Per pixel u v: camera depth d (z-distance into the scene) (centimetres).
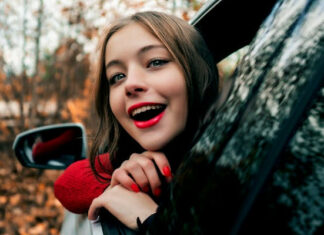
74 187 107
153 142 89
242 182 42
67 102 609
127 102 90
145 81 87
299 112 40
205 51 107
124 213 77
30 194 432
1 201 402
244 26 121
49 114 629
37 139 161
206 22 119
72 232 118
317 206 37
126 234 74
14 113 590
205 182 49
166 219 56
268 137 42
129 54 90
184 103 90
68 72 596
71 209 107
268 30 59
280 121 42
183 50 96
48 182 486
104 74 108
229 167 45
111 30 96
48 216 372
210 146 53
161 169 85
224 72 133
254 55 58
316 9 48
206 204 46
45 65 605
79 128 155
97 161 115
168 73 89
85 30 485
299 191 38
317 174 38
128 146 120
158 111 90
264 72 52
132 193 83
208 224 44
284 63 48
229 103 57
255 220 38
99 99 114
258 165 41
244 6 109
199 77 99
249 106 50
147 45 89
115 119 114
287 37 51
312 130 39
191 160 58
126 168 86
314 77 41
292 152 39
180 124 90
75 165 116
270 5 107
